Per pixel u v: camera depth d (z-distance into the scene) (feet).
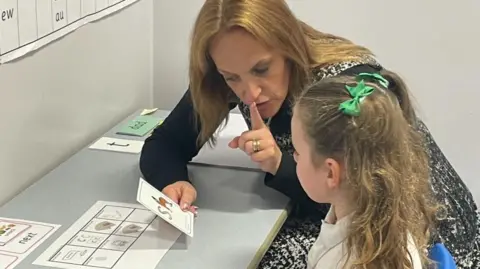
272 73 4.57
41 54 5.08
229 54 4.46
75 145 5.80
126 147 5.83
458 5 6.66
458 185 4.71
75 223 4.44
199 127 5.30
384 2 6.79
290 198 4.87
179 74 7.38
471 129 7.00
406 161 3.55
